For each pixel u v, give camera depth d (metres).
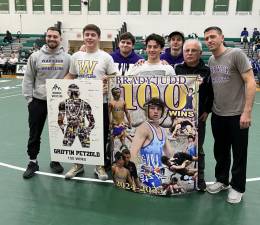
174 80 3.07
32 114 3.71
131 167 3.38
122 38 4.04
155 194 3.34
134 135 3.30
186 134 3.16
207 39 3.08
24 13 22.80
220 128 3.27
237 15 20.34
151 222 2.86
